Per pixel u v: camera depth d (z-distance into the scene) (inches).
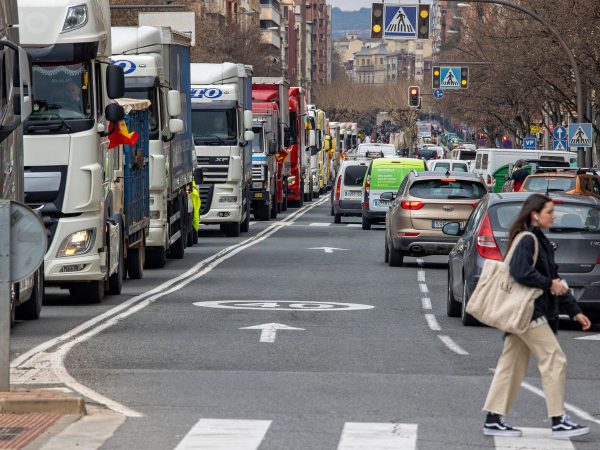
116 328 1696.6
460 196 2805.1
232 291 2250.2
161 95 2714.1
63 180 1895.9
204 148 3836.1
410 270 2773.1
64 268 1895.9
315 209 6151.6
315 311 1939.0
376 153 7652.6
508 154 5900.6
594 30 4510.3
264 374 1311.5
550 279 1009.5
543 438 999.6
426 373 1338.6
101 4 1984.5
